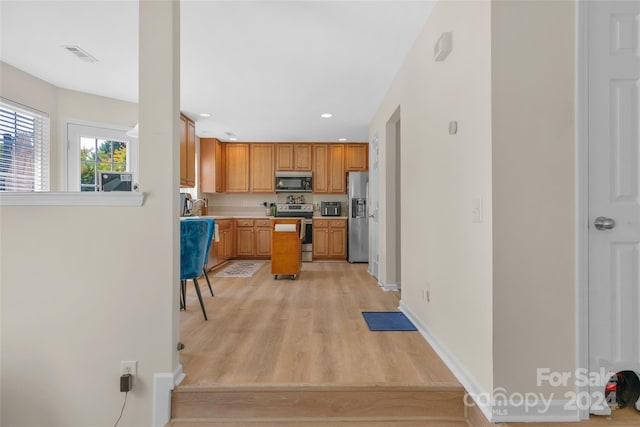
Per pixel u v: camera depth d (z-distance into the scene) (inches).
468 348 70.9
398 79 133.0
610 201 61.7
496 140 60.6
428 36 96.7
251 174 270.7
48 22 99.7
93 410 71.7
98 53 119.3
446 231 83.4
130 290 71.8
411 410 71.2
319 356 85.0
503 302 60.6
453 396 71.3
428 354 86.2
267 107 179.8
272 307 130.1
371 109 183.5
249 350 88.8
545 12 61.1
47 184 146.3
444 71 84.4
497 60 60.7
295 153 270.7
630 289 61.7
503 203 60.7
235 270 215.2
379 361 82.2
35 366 71.6
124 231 71.8
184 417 71.2
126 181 136.6
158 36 71.6
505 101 60.7
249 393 70.9
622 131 61.7
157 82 71.6
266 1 88.7
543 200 61.0
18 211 71.7
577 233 61.1
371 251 205.3
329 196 286.7
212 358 84.0
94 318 71.7
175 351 73.4
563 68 61.3
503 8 60.8
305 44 112.0
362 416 71.0
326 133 240.5
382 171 169.6
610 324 61.7
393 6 91.1
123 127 169.0
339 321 112.8
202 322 111.9
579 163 61.0
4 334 71.8
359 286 168.6
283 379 73.3
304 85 148.8
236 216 268.8
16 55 121.2
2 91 126.8
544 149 61.0
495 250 60.7
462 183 73.8
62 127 152.1
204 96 162.7
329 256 266.7
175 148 73.3
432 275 93.6
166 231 71.9
